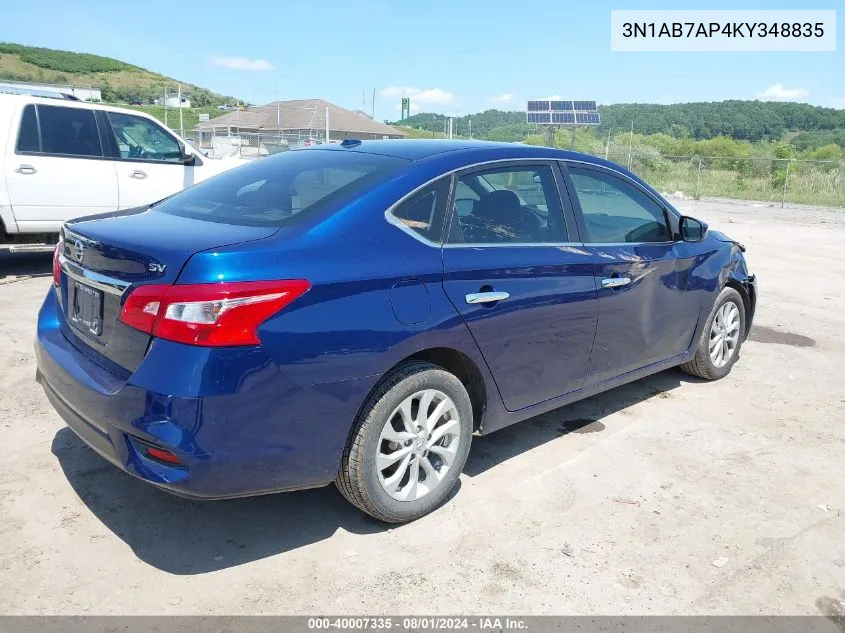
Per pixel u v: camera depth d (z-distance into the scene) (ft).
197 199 11.55
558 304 11.99
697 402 16.11
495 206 11.50
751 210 75.97
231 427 8.37
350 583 9.14
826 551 10.23
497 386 11.37
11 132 24.89
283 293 8.55
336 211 9.71
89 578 9.02
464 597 8.93
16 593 8.65
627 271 13.48
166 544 9.86
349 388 9.21
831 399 16.61
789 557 10.05
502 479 12.07
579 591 9.12
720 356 17.39
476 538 10.25
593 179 13.52
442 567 9.53
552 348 12.14
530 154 12.46
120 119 27.45
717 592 9.21
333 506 11.08
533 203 12.21
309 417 8.96
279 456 8.81
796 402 16.33
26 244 25.63
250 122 168.04
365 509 10.09
